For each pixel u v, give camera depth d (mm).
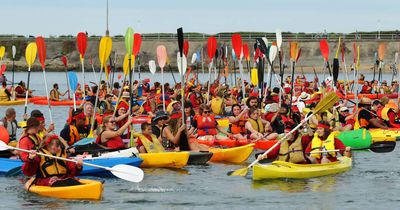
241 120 26031
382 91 57281
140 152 22344
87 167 20141
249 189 18750
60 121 38812
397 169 21812
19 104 51406
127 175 18047
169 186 19156
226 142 25281
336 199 17656
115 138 21562
